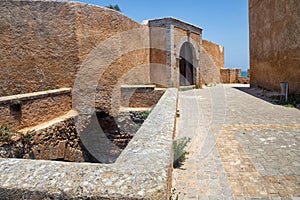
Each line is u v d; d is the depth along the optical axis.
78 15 7.68
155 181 1.38
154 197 1.25
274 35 11.38
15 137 5.13
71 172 1.52
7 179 1.47
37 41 7.48
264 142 4.42
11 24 7.17
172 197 2.59
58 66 7.70
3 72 7.12
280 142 4.38
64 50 7.69
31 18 7.38
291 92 9.76
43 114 6.43
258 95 11.87
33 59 7.47
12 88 7.25
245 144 4.35
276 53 11.19
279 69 10.89
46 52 7.59
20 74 7.34
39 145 5.79
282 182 2.93
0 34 7.04
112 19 8.98
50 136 6.20
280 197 2.61
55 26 7.61
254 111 7.58
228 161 3.61
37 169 1.58
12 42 7.20
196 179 3.06
